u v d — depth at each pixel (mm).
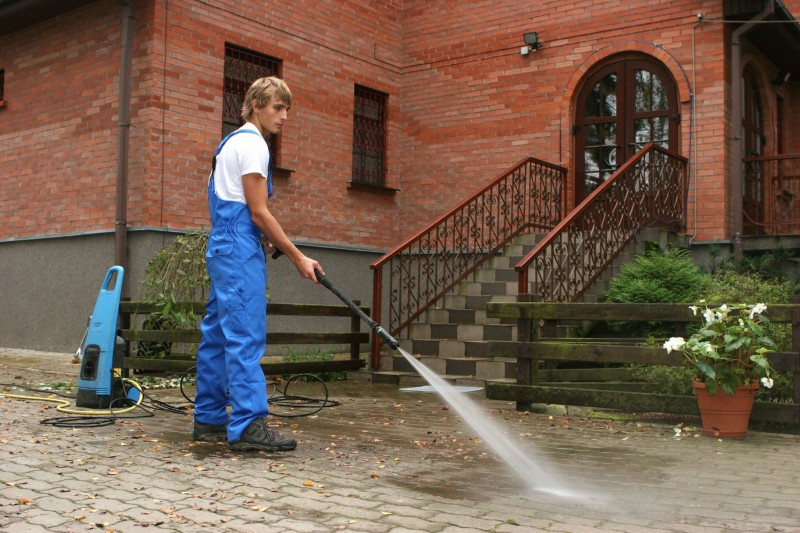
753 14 10250
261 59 11312
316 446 4480
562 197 11688
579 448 4629
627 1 11281
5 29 11750
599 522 3039
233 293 4281
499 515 3109
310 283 11680
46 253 11070
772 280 8945
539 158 11906
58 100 11094
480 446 4625
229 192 4336
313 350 11406
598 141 11617
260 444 4250
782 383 5449
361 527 2916
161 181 9914
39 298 11141
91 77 10664
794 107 13453
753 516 3168
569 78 11703
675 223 10320
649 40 11094
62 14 11078
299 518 3023
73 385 7324
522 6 12148
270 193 4441
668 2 10953
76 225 10734
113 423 5141
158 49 9922
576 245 8812
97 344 5742
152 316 8547
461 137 12625
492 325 8750
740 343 4859
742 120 11453
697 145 10641
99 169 10469
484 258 10078
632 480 3793
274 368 7863
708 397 5035
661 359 5355
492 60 12391
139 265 9781
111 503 3186
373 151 12961
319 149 11891
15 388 6984
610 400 5609
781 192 11109
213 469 3816
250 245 4320
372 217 12688
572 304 5824
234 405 4262
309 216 11703
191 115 10250
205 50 10438
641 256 9141
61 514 3027
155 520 2963
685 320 5438
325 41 12055
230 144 4355
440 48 12906
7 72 11922
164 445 4406
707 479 3832
